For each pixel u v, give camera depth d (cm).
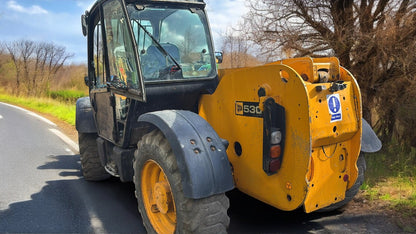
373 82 521
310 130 246
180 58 360
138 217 393
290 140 261
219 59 418
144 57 338
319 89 267
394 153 529
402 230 327
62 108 1608
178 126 280
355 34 492
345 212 371
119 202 440
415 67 476
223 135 325
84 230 362
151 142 298
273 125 265
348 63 530
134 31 336
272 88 267
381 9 498
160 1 349
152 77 339
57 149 769
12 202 443
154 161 296
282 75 275
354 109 298
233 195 430
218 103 328
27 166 622
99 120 458
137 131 364
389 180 444
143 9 341
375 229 332
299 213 376
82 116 500
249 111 287
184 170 263
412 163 491
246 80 288
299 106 250
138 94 326
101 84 434
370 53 502
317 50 552
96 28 428
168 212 307
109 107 408
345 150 305
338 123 283
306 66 288
